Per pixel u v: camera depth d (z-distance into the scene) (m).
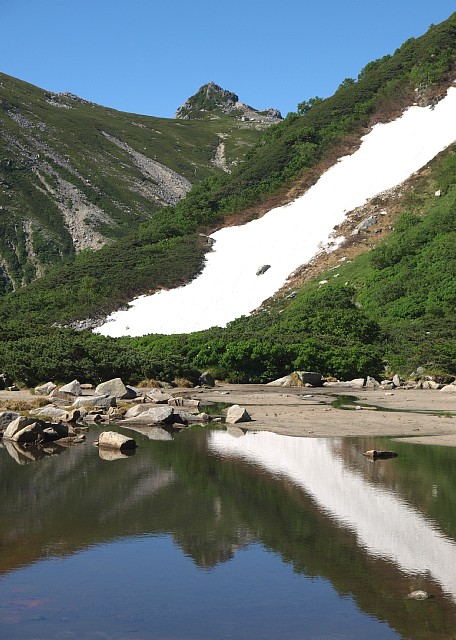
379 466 12.62
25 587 6.75
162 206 156.88
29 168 155.88
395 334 45.12
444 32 113.00
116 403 22.47
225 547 8.00
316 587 6.80
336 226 78.38
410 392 31.17
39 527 8.78
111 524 8.91
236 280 73.12
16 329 37.75
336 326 44.91
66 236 131.62
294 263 73.56
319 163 94.44
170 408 19.38
